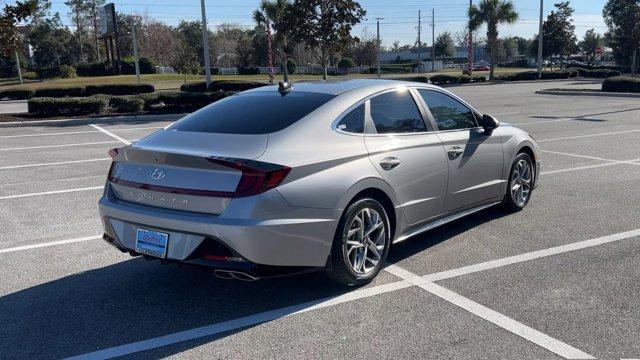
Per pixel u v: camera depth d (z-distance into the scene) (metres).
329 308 4.11
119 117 18.84
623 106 20.62
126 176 4.18
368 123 4.57
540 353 3.43
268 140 3.98
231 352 3.52
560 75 45.91
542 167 9.36
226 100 4.98
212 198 3.71
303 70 77.06
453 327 3.78
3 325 3.93
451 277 4.65
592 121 16.03
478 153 5.60
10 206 7.25
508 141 6.14
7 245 5.68
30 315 4.08
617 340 3.58
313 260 4.01
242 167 3.67
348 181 4.14
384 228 4.57
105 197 4.36
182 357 3.47
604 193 7.48
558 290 4.34
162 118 19.41
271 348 3.55
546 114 18.23
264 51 86.06
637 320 3.84
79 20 100.38
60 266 5.07
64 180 8.84
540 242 5.50
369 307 4.11
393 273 4.76
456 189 5.34
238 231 3.62
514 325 3.79
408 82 5.30
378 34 51.25
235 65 93.31
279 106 4.49
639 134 13.18
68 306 4.23
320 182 3.97
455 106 5.61
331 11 24.72
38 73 74.69
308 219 3.90
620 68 56.75
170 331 3.81
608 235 5.68
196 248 3.76
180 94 21.06
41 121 17.33
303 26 24.91
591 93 27.20
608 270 4.74
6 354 3.54
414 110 5.07
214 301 4.29
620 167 9.26
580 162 9.77
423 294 4.32
